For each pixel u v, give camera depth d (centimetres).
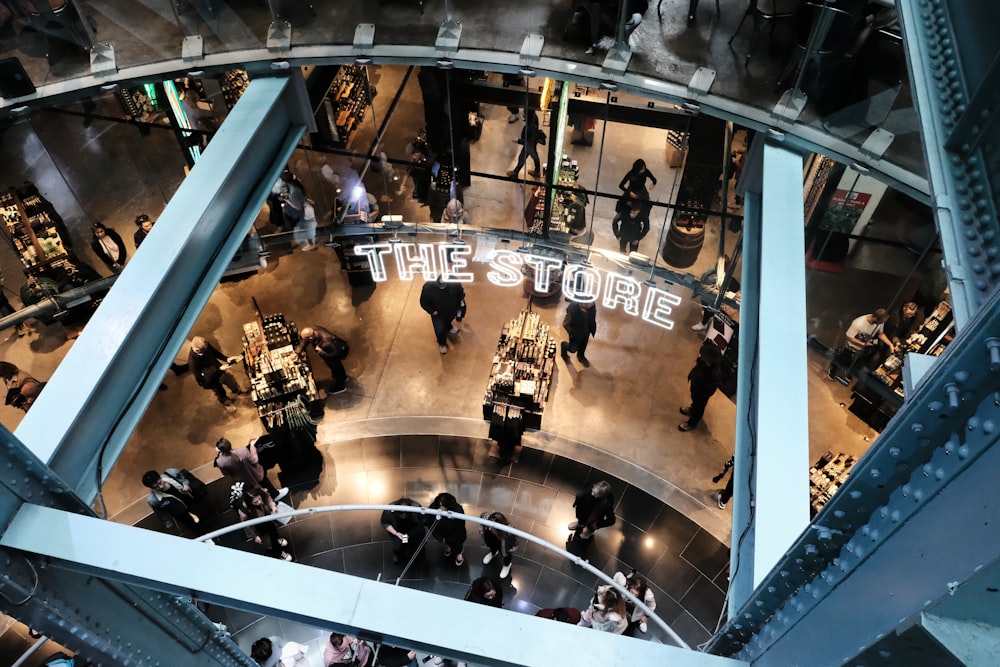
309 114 1053
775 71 919
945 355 247
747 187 1020
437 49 1030
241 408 1591
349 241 1503
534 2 1019
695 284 1367
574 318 1548
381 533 1444
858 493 298
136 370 700
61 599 523
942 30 456
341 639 1173
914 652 219
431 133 1262
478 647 384
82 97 1041
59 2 995
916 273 1074
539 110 1166
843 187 1012
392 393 1622
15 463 478
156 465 1520
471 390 1625
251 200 912
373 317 1727
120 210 1342
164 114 1210
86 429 636
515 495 1491
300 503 1479
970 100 391
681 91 948
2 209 1334
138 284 709
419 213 1430
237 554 442
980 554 204
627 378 1633
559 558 1411
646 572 1393
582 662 375
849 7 819
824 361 1275
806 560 353
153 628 657
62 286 1431
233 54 1015
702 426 1563
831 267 1125
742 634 437
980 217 389
